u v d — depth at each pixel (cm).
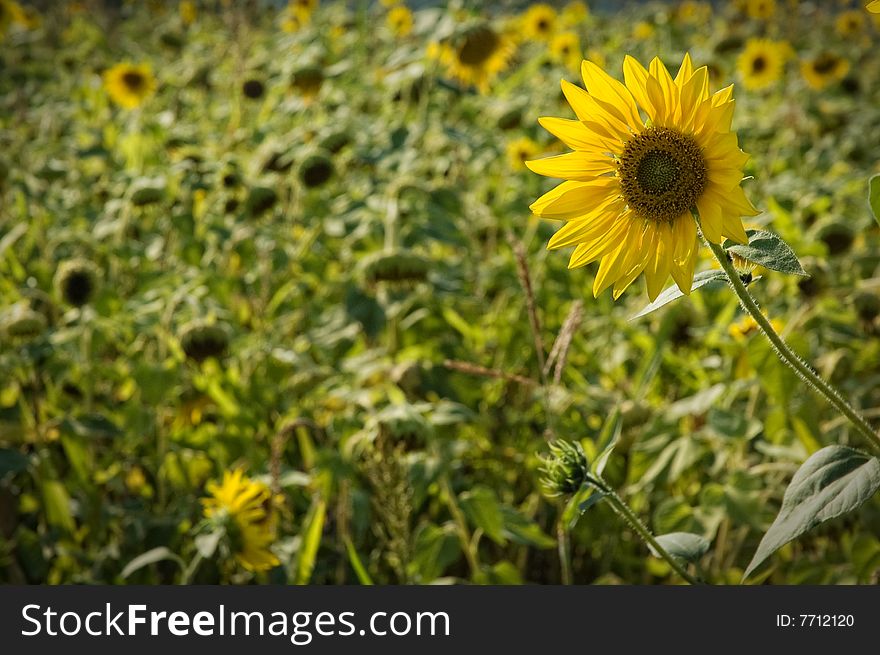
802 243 319
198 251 400
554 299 361
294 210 419
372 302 311
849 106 736
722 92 141
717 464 259
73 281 326
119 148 561
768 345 235
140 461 312
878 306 295
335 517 287
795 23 971
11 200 459
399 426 237
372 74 679
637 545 283
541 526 283
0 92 813
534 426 322
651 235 146
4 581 267
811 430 239
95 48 887
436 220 371
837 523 248
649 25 845
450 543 237
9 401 313
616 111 146
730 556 250
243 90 598
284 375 331
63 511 278
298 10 807
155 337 347
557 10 916
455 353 327
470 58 445
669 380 316
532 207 152
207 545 228
